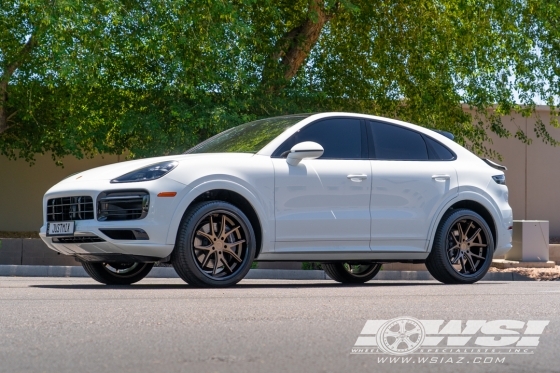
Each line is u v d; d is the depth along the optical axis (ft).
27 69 49.60
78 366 8.21
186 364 8.34
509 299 15.96
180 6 41.32
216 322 11.82
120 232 19.24
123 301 15.06
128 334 10.55
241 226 19.94
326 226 21.16
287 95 47.52
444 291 18.33
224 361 8.53
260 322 11.84
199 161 19.95
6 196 59.47
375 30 52.65
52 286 20.35
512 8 51.90
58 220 20.43
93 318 12.25
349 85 53.62
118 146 50.42
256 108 45.91
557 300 15.85
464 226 23.88
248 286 20.51
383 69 52.47
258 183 20.27
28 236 56.70
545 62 52.80
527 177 63.77
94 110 45.65
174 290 18.11
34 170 59.67
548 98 53.47
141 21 41.01
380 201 22.07
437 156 23.73
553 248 45.60
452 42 51.47
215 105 42.93
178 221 19.25
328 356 8.88
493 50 52.24
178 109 42.22
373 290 18.47
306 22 49.57
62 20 39.42
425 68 51.47
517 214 63.57
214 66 43.09
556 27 51.29
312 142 20.68
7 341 9.93
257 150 21.11
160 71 43.50
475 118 54.60
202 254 19.86
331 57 54.34
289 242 20.70
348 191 21.56
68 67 40.04
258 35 48.01
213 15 41.91
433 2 51.42
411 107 53.31
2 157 59.47
